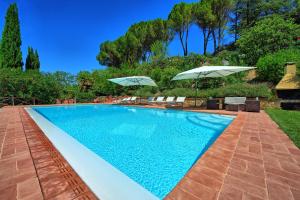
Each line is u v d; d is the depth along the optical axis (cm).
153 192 214
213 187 180
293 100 873
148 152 360
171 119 781
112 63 3503
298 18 2266
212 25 2727
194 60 2084
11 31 1981
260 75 1368
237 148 296
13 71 1520
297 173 208
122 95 1964
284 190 174
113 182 204
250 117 630
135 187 196
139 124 669
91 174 221
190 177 200
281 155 265
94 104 1587
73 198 166
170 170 278
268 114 692
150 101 1335
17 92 1453
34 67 2447
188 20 2798
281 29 1550
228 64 1939
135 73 2145
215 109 970
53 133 455
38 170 223
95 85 1980
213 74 998
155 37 3031
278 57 1291
